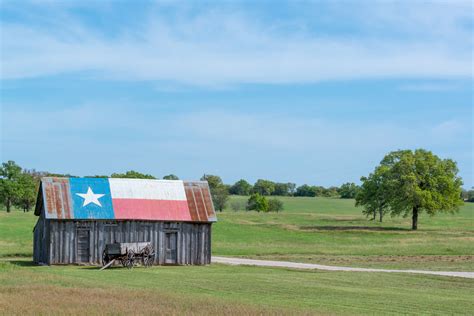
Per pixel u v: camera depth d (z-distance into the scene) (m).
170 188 61.53
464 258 65.06
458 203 115.75
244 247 76.00
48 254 55.69
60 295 30.89
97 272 48.00
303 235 94.25
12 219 104.88
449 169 116.44
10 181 143.38
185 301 29.56
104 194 58.97
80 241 56.53
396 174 114.19
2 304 27.47
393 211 114.69
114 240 57.25
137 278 42.84
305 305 30.48
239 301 30.64
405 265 56.66
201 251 58.97
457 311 29.91
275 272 48.66
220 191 183.12
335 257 65.81
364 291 36.72
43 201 57.38
